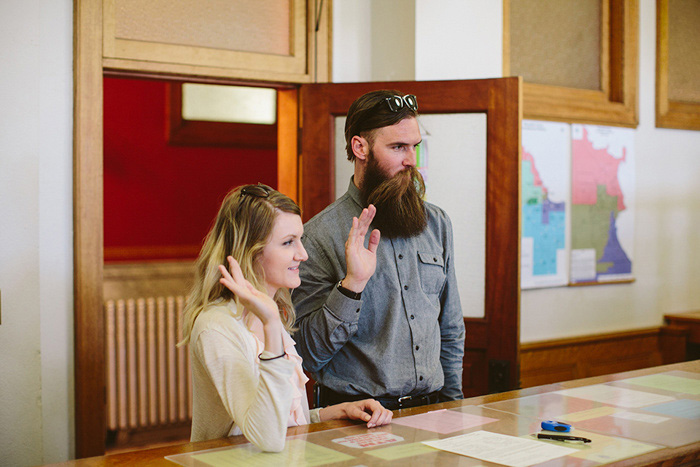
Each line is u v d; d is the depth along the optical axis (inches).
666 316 190.4
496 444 56.6
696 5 196.2
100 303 118.5
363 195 80.0
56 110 116.5
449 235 86.4
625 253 182.4
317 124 130.2
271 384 54.3
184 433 185.5
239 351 59.9
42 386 116.0
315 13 135.3
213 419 61.6
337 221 80.8
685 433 60.1
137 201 194.4
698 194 197.3
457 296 87.1
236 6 128.8
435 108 126.8
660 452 54.8
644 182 185.9
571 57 173.5
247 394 57.4
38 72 114.1
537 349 164.9
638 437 58.8
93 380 118.1
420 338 79.5
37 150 114.4
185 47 123.6
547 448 55.5
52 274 116.9
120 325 176.4
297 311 79.0
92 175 117.3
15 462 114.0
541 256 166.2
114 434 182.1
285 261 64.1
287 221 64.1
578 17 174.4
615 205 179.8
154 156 196.1
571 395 75.0
